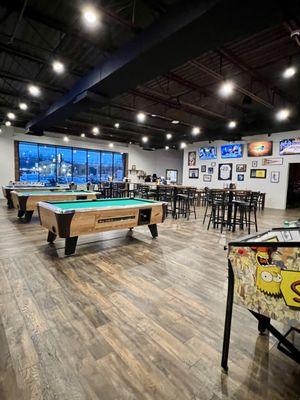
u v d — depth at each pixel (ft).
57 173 38.93
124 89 14.65
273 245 4.07
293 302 3.97
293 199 38.32
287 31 11.37
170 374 4.77
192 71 15.70
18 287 8.25
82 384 4.49
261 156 34.14
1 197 33.06
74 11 10.04
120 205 13.37
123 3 9.85
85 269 9.94
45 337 5.75
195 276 9.57
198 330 6.22
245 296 4.60
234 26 8.57
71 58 13.88
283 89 18.89
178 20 8.78
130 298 7.73
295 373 4.87
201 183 42.14
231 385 4.55
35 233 15.33
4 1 9.39
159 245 13.69
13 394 4.24
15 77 16.22
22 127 33.04
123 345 5.57
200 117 27.55
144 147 47.06
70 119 29.48
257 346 5.66
